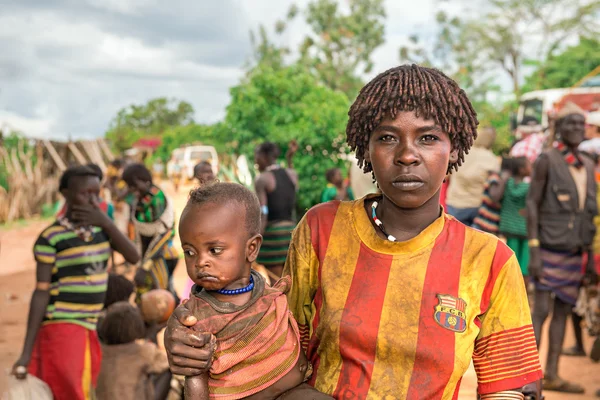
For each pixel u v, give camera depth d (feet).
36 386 12.59
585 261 17.70
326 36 136.36
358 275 5.58
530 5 129.18
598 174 19.17
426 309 5.36
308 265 5.90
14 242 49.44
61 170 65.77
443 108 5.38
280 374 5.48
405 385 5.27
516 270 5.59
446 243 5.58
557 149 17.24
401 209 5.65
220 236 5.46
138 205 18.69
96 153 68.80
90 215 13.14
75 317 13.00
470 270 5.49
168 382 14.52
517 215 21.31
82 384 12.84
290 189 21.89
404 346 5.29
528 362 5.56
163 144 160.15
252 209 5.72
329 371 5.53
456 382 5.33
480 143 24.98
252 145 37.55
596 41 117.39
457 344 5.29
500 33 131.44
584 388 17.54
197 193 5.66
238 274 5.59
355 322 5.41
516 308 5.54
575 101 54.44
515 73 134.62
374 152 5.52
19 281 35.01
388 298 5.42
